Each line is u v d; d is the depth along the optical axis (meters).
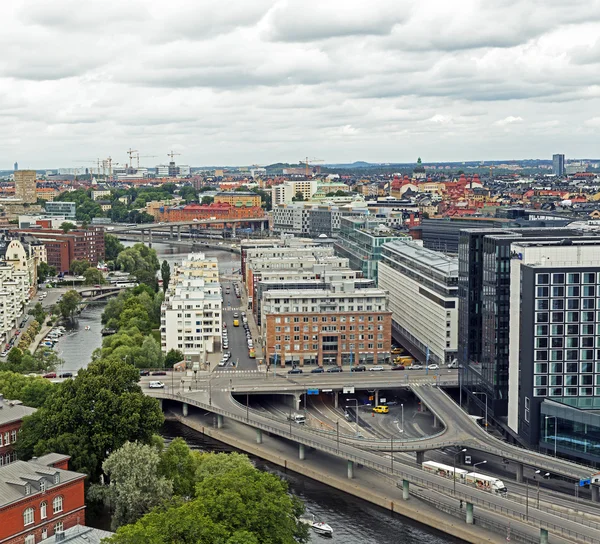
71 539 199.12
